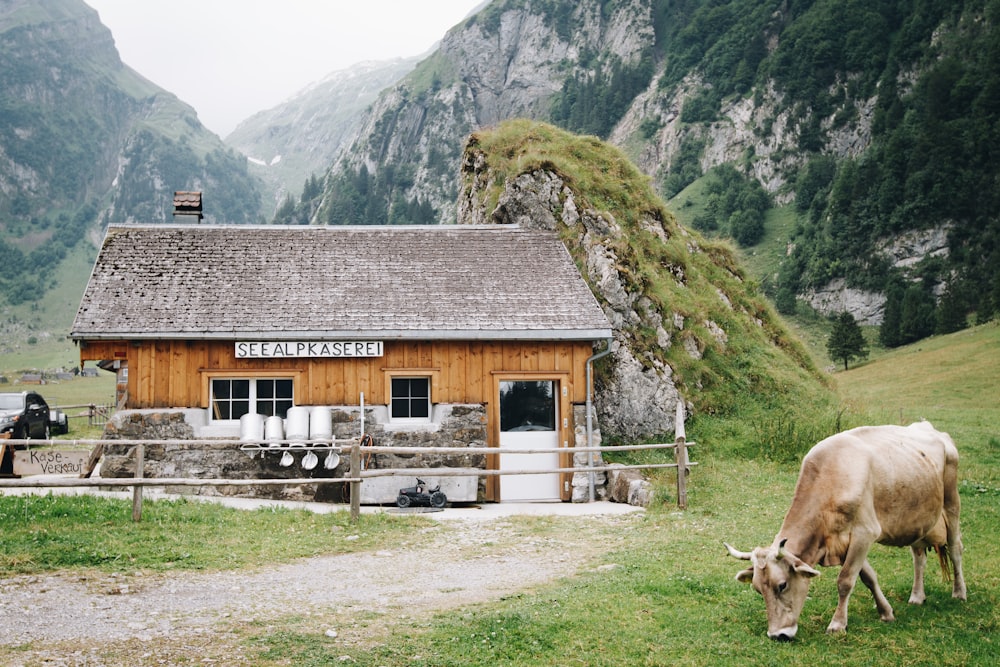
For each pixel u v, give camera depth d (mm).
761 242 167375
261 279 20297
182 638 8703
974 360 63625
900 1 185625
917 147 143875
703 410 23453
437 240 22594
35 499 14602
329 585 10992
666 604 9969
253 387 19125
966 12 163625
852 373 73062
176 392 18641
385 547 13289
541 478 19688
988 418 34594
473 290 20578
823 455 9273
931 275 129375
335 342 19000
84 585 10586
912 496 9391
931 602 9977
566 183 25578
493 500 19406
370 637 8797
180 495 16922
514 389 20000
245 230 22172
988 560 11773
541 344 19922
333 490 18406
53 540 12430
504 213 25516
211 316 18891
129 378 18625
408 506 17406
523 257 22078
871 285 135250
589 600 10031
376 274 20891
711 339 25469
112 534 12945
